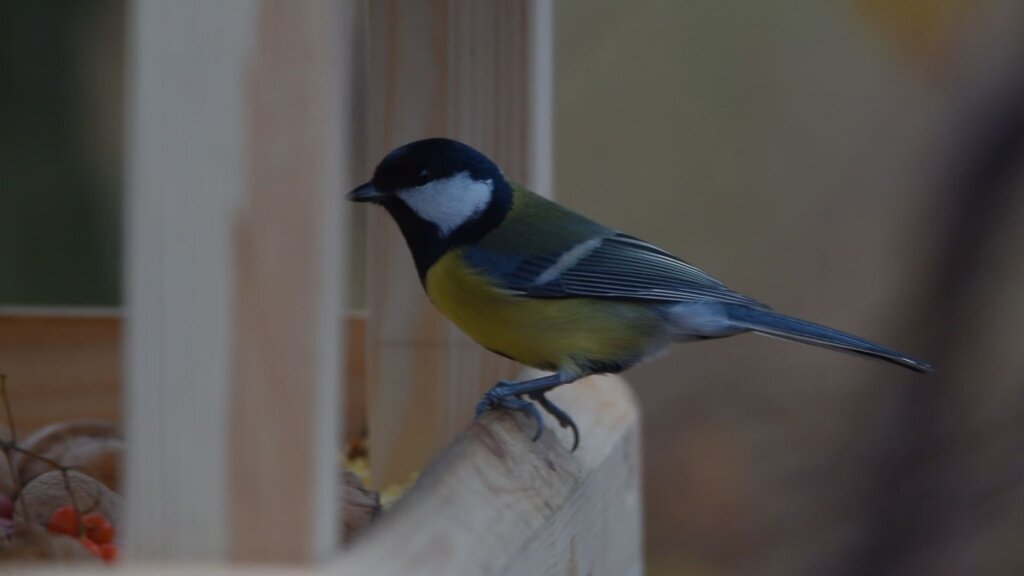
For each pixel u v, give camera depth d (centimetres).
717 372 1518
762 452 1491
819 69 1545
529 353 783
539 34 793
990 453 1481
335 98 405
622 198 1559
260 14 398
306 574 396
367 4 786
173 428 403
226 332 402
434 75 788
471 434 608
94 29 1268
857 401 1498
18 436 805
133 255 402
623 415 796
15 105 1262
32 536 509
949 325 1513
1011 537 1467
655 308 802
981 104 1516
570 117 1558
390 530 454
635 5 1559
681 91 1560
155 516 404
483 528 514
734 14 1559
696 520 1469
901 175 1540
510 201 789
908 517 1471
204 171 400
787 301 1552
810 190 1558
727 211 1556
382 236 812
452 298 776
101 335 811
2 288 1253
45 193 1265
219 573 396
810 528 1466
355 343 831
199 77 399
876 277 1533
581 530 645
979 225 1516
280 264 401
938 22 1400
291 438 402
